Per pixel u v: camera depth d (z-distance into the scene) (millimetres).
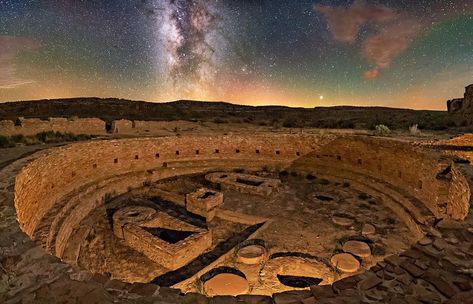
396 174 15703
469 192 8078
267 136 21156
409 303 4156
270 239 11969
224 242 12094
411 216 12641
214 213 14266
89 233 12570
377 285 4512
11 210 7027
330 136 19531
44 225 10844
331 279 9539
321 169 19562
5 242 5496
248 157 21406
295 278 10266
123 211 13312
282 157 20969
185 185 18328
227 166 20781
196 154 21125
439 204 11688
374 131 24375
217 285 8898
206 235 11477
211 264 10211
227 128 28812
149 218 12781
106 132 23016
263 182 17516
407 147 14742
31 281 4496
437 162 12094
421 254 5203
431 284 4531
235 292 8641
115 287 4430
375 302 4176
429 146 16531
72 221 12453
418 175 13883
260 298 4340
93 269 10203
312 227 12875
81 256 10969
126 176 17766
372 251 10938
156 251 10586
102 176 17094
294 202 15547
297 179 19172
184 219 14039
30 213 10500
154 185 18250
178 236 12555
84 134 21312
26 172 10570
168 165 20000
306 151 20406
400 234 12125
